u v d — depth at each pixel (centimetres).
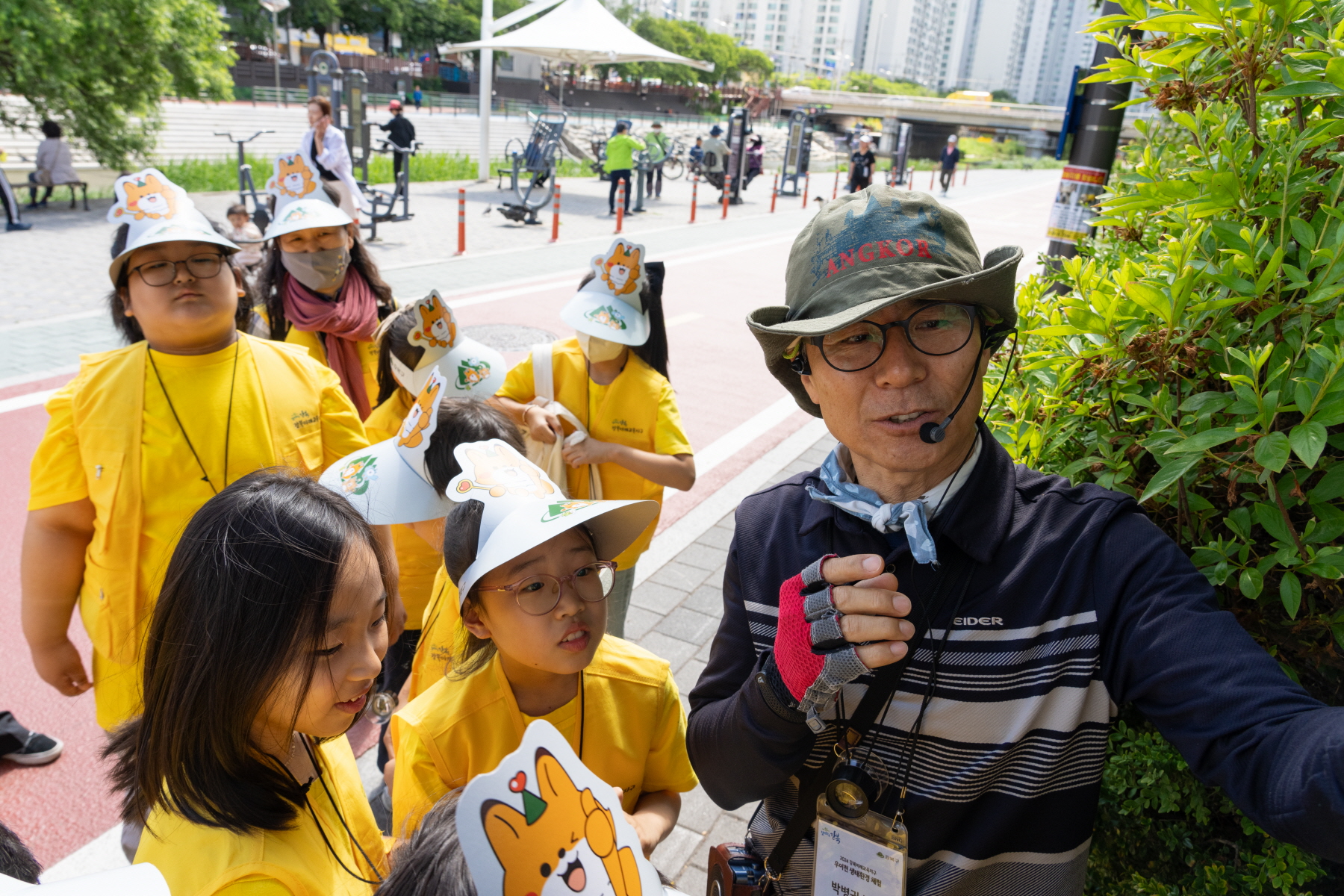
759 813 152
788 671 110
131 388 221
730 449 661
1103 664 120
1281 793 95
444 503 211
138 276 217
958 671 122
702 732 132
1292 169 131
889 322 117
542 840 81
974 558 121
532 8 2109
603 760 170
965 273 117
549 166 1599
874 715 124
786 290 130
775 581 136
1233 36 133
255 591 119
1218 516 141
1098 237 267
